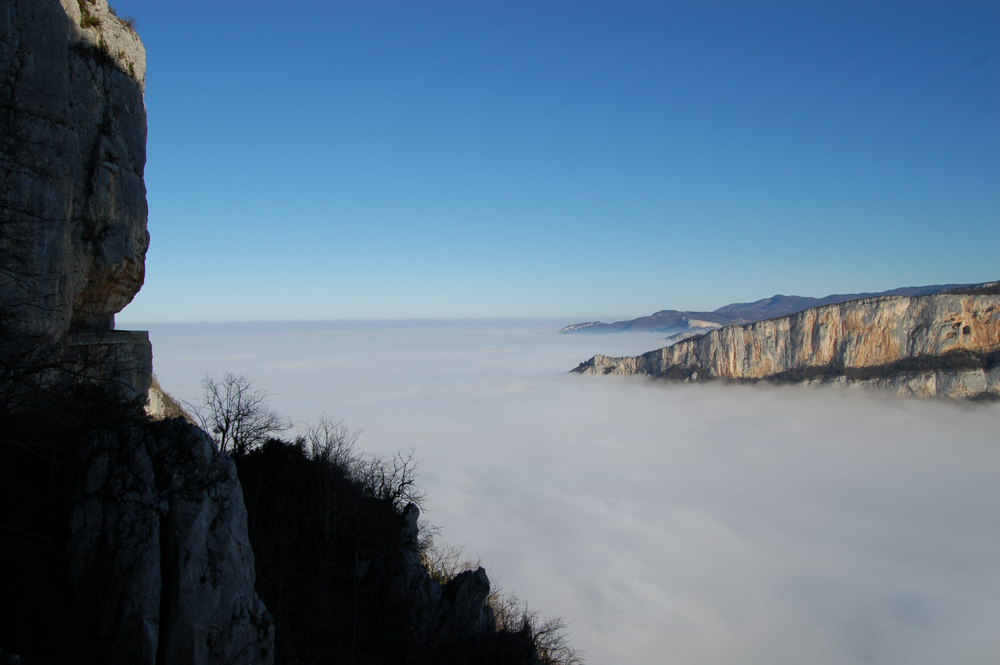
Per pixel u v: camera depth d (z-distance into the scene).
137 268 32.34
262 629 17.92
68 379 23.34
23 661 13.91
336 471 31.59
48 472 17.89
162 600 16.44
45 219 23.64
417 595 30.17
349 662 25.25
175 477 17.44
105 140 29.58
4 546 15.20
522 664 30.44
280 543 26.58
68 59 27.33
